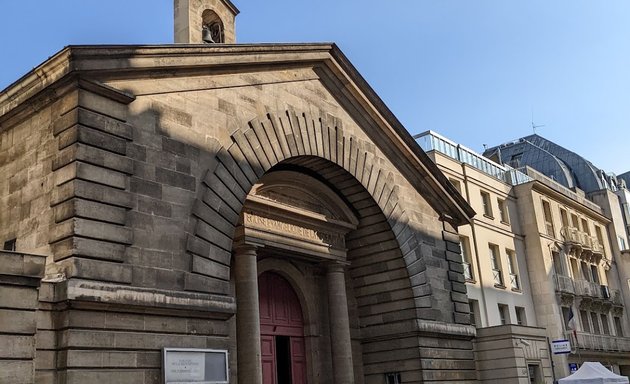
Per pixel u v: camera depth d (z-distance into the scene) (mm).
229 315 16281
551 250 42844
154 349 14391
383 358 23828
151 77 16453
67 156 14391
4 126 16344
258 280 22594
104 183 14523
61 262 13648
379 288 24281
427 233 25453
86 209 14016
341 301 23141
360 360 24266
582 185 58875
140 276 14586
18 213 15250
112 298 13656
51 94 15156
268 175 21188
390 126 24312
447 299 25266
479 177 38719
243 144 18328
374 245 24281
